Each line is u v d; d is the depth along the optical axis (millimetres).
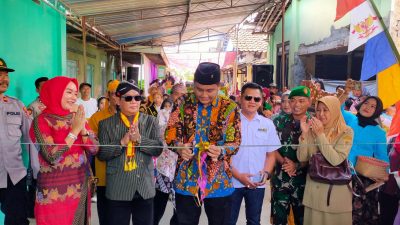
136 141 3002
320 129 3135
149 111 5449
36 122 2887
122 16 9766
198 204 2775
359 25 4051
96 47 13531
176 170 2832
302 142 3312
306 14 11805
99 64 14141
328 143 3082
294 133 3602
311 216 3219
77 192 2941
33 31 6008
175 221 4109
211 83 2658
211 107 2793
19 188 3834
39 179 2898
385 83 3822
